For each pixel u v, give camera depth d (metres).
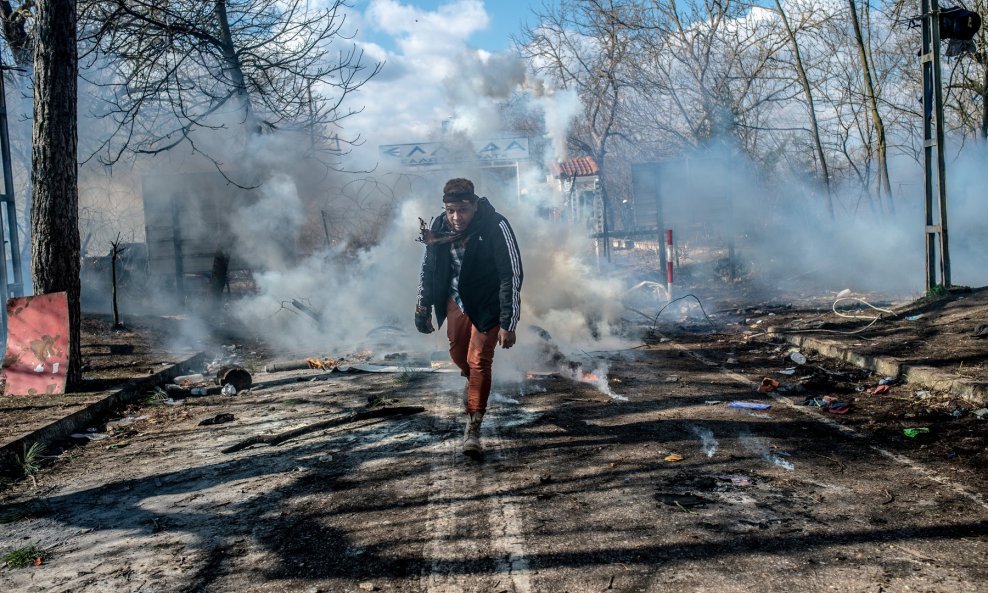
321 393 6.90
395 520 3.62
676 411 5.64
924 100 9.57
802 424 5.16
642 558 3.07
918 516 3.42
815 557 3.02
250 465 4.66
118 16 11.39
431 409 5.93
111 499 4.17
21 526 3.82
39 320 6.92
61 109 6.84
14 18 11.65
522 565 3.05
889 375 6.51
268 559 3.23
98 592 2.99
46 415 5.80
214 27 12.48
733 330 9.99
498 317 4.63
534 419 5.49
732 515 3.50
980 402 5.28
